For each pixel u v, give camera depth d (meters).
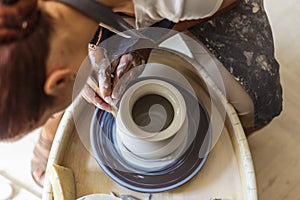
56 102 0.75
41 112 0.73
